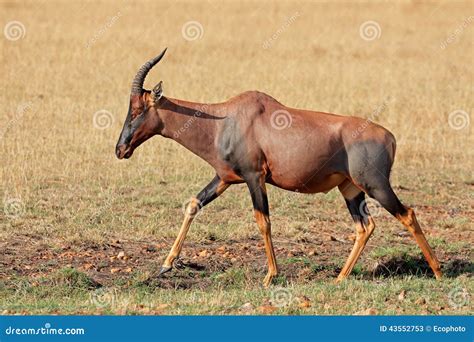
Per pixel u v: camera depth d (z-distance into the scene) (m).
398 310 33.22
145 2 131.50
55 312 32.72
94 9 123.12
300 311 33.00
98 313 32.47
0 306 33.75
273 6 132.62
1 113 67.38
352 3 137.25
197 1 133.75
